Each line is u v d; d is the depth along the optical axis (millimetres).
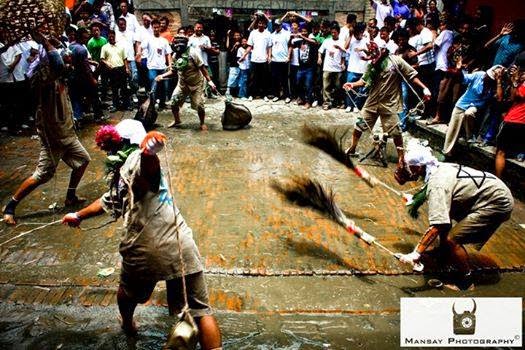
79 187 6047
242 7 12922
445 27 8281
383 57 6605
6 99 8234
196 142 8023
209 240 4703
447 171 3967
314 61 10688
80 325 3477
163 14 12844
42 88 4863
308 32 11211
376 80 6766
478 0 9219
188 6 12789
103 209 3154
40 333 3387
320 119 9891
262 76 11648
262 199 5715
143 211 2900
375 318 3625
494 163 6352
